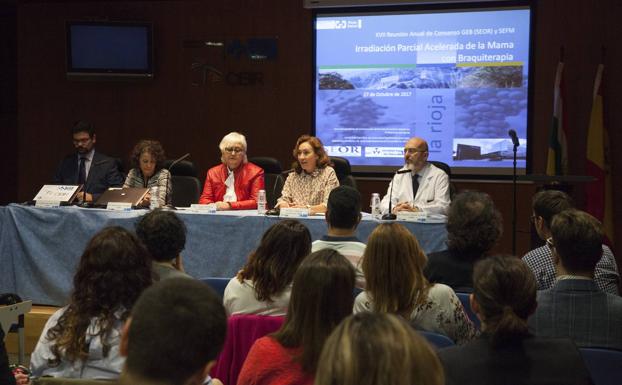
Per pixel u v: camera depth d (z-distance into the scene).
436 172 4.90
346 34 6.62
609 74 6.02
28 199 7.35
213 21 6.91
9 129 8.13
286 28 6.76
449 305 2.10
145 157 4.96
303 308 1.61
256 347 1.66
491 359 1.54
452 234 2.49
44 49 7.23
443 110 6.43
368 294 2.12
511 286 1.61
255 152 6.91
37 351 1.86
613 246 5.98
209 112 6.98
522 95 6.24
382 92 6.57
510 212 6.30
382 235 2.06
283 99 6.81
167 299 0.97
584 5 6.05
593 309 2.05
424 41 6.44
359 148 6.66
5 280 4.47
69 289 4.35
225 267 4.26
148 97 7.09
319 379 0.89
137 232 2.42
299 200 4.75
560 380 1.51
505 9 6.23
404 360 0.86
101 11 7.12
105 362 1.81
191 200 5.21
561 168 5.99
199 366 0.96
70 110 7.23
